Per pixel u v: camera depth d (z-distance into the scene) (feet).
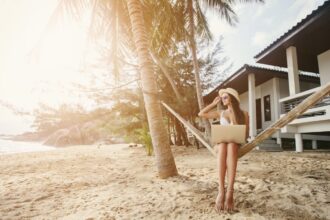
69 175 17.62
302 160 18.93
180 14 29.43
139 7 16.07
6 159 30.96
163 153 14.34
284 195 9.46
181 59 36.83
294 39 27.55
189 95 35.45
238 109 9.48
